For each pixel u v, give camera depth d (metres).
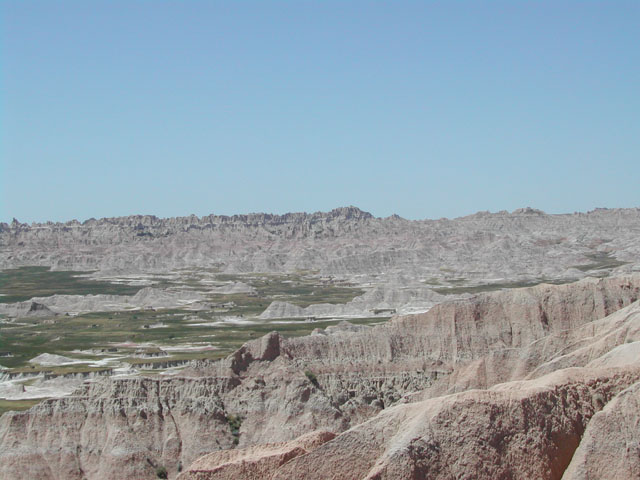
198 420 145.88
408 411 107.12
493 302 183.25
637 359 121.88
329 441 106.25
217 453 113.81
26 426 144.62
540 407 105.62
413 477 98.56
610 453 99.94
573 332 156.12
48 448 141.50
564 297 181.25
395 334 179.50
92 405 146.38
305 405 151.38
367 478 99.12
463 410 104.25
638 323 137.00
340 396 160.88
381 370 172.25
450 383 155.62
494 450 101.75
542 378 114.62
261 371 162.00
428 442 101.69
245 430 148.62
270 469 108.06
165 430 145.12
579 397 108.88
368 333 178.38
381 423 106.50
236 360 163.38
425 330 180.62
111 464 139.12
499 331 179.50
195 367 162.88
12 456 140.00
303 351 172.12
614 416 102.00
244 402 152.38
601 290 180.12
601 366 125.69
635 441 99.75
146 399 148.88
